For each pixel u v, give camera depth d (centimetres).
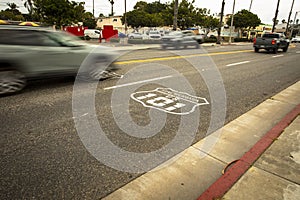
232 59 1262
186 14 3519
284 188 226
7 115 388
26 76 511
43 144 305
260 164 267
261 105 497
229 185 231
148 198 220
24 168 255
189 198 221
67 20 2731
